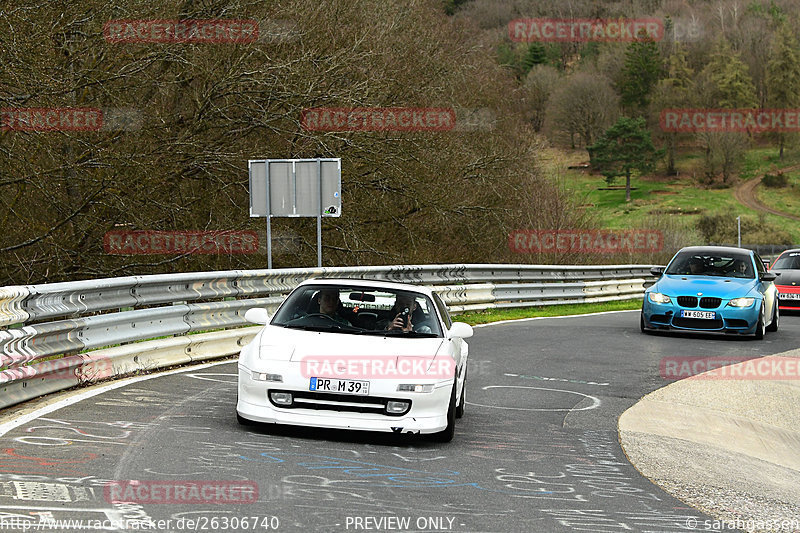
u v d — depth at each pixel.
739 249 19.42
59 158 18.70
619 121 141.00
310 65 23.48
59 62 18.84
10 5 16.27
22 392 8.48
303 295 9.06
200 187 23.22
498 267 23.41
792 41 153.50
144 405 8.73
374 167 26.05
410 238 28.44
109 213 20.81
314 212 18.31
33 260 18.98
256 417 7.73
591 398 10.88
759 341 17.39
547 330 18.73
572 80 139.88
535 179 40.41
